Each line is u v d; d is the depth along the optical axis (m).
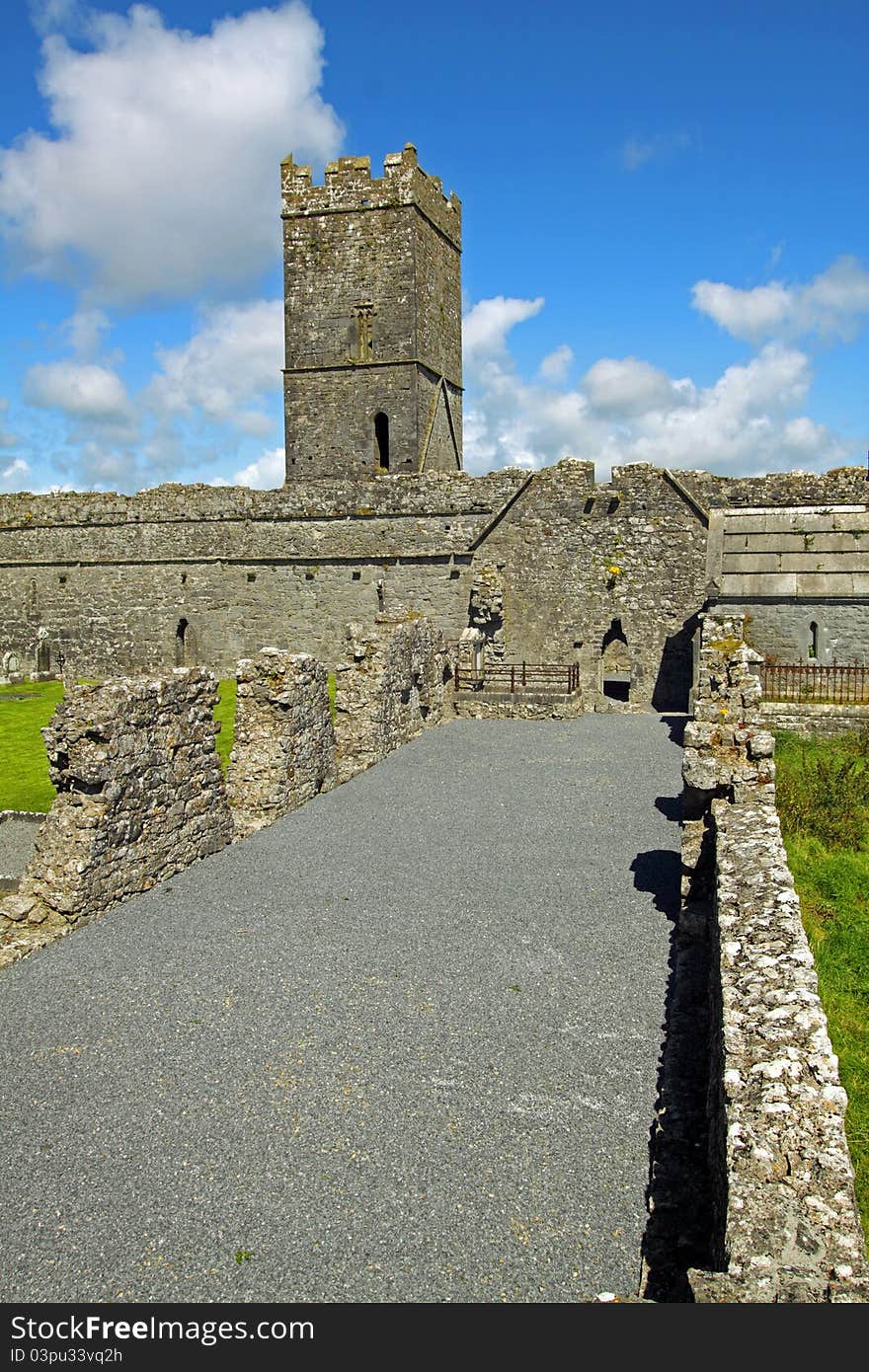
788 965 5.85
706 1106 6.27
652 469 25.70
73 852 10.12
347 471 36.69
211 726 12.61
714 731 9.87
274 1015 7.99
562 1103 6.63
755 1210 4.03
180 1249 5.34
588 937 9.49
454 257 40.47
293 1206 5.64
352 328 36.66
